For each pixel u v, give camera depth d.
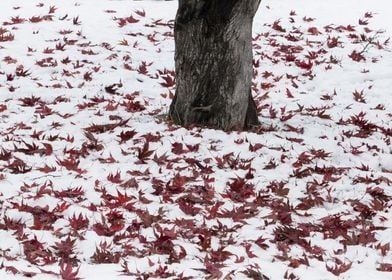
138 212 7.35
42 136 9.84
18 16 16.33
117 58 14.28
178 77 10.74
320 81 13.77
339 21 17.94
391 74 14.20
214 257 6.31
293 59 14.85
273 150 9.77
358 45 16.12
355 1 19.50
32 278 5.52
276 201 7.96
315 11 18.62
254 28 17.05
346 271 6.17
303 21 17.81
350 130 11.02
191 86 10.57
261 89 13.12
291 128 10.80
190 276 5.78
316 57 15.09
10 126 10.32
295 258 6.48
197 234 6.93
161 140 9.87
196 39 10.35
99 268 5.93
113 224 6.94
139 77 13.31
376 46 16.16
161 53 14.84
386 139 10.73
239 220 7.37
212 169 8.98
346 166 9.57
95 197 7.79
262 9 18.61
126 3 18.56
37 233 6.70
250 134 10.27
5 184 8.01
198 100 10.59
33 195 7.67
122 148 9.51
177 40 10.57
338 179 8.91
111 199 7.73
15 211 7.19
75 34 15.61
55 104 11.52
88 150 9.39
